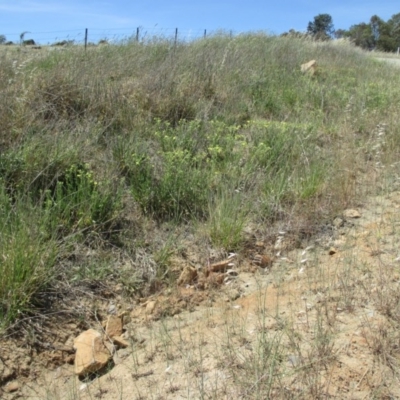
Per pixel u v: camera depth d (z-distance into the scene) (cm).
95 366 278
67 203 390
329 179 507
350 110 723
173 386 257
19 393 267
